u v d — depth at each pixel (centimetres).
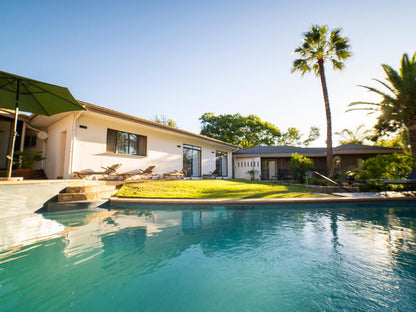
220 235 360
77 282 207
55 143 970
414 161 1090
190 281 214
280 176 1848
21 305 170
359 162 1733
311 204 624
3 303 171
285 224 431
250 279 219
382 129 2136
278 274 230
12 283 202
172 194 701
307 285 208
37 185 479
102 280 212
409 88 1090
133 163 1021
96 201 566
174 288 200
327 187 884
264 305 175
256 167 1784
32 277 215
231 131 3155
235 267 246
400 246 313
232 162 1983
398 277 223
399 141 1967
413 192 841
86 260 257
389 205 641
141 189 750
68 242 316
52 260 254
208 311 165
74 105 565
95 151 866
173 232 373
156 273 229
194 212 529
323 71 1412
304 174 1266
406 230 393
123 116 881
